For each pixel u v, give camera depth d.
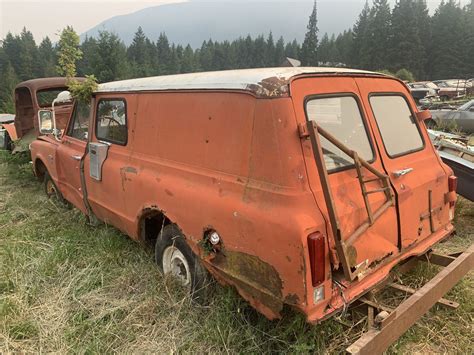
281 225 2.59
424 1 78.81
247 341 3.19
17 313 3.73
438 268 3.95
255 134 2.79
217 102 3.08
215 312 3.34
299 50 92.75
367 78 3.39
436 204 3.67
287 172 2.63
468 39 74.81
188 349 3.21
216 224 3.03
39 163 6.84
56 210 6.26
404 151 3.51
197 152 3.28
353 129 3.14
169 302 3.67
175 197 3.41
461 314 3.59
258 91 2.76
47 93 8.99
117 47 45.72
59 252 4.66
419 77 76.75
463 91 31.42
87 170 4.82
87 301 3.89
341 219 2.72
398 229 3.23
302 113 2.72
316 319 2.64
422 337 3.33
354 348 2.47
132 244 4.84
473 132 14.21
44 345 3.34
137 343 3.32
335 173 2.87
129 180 4.01
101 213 4.85
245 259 2.87
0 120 12.86
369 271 2.97
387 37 79.38
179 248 3.66
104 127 4.59
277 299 2.71
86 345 3.27
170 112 3.54
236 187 2.93
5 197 7.27
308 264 2.55
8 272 4.38
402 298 3.62
